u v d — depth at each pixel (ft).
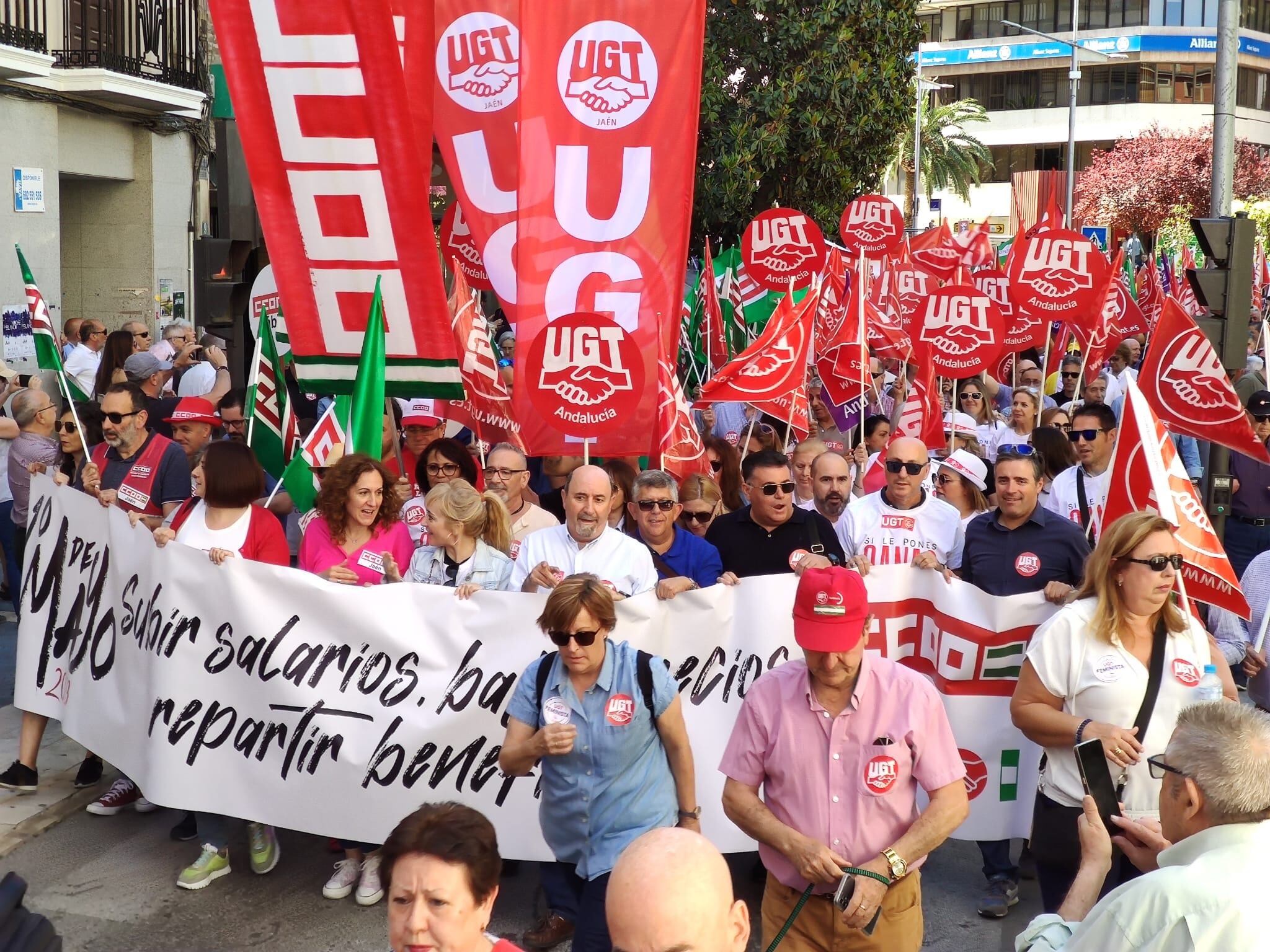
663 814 14.85
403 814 19.03
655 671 14.79
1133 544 14.32
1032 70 261.85
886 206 58.34
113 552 21.12
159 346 49.21
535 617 18.85
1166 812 10.42
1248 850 9.73
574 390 23.59
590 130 25.96
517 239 26.14
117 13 61.11
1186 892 9.41
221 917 18.57
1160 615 14.83
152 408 33.81
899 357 46.50
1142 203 180.65
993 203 269.44
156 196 65.62
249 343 37.63
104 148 62.80
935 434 32.40
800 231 49.49
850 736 13.19
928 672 19.48
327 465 23.17
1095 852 11.14
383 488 20.47
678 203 26.27
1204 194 175.63
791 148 75.20
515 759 14.74
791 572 21.07
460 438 34.94
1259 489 34.63
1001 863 19.17
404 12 24.12
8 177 54.85
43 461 31.94
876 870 12.82
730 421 41.57
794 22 71.92
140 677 20.30
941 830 12.98
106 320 66.03
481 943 9.27
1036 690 14.92
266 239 24.49
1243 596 16.61
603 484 19.97
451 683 19.01
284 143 24.06
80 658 21.89
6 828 21.11
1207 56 252.62
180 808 19.51
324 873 20.18
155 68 63.05
